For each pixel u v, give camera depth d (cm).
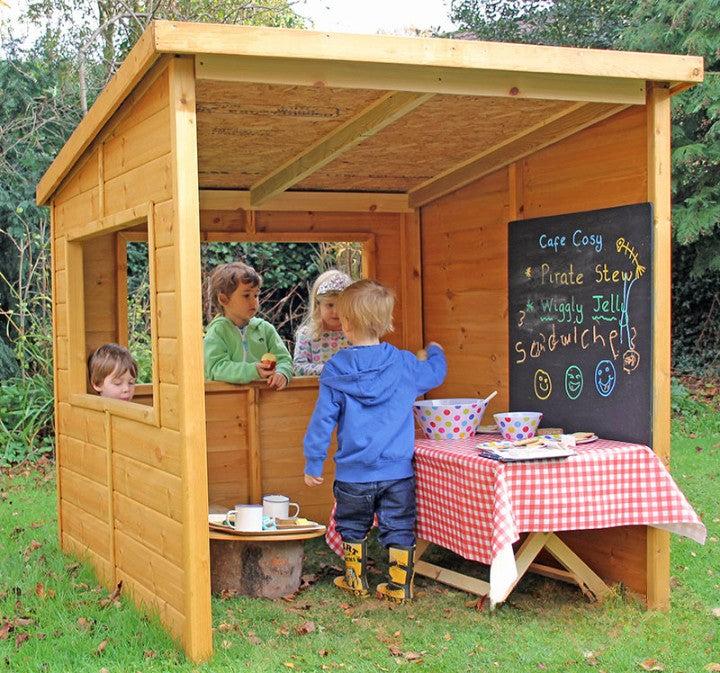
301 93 396
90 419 490
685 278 1258
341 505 450
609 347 442
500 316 554
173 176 350
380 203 647
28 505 685
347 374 442
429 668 352
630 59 393
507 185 536
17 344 929
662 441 420
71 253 528
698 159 1090
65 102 1083
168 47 329
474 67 365
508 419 455
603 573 455
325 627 405
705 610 417
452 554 523
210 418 566
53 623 404
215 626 401
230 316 603
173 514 371
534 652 367
